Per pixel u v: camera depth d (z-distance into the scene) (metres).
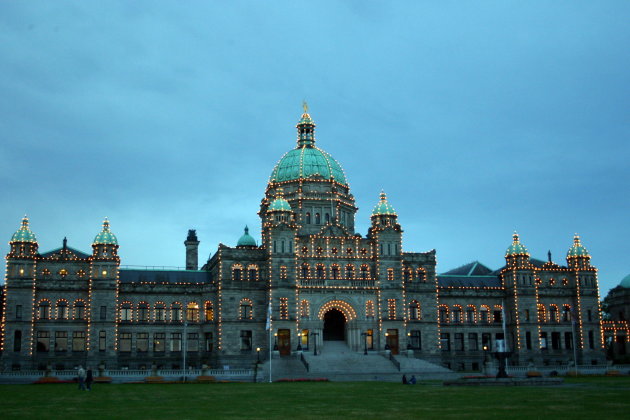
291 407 51.31
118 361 123.56
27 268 121.25
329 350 125.12
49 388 79.19
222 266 125.19
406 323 130.50
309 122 148.12
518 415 44.34
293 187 138.88
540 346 137.75
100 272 123.44
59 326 121.88
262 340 123.69
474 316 140.25
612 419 41.81
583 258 142.62
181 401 57.66
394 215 132.25
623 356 149.00
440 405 51.88
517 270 139.50
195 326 128.12
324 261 129.00
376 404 53.38
